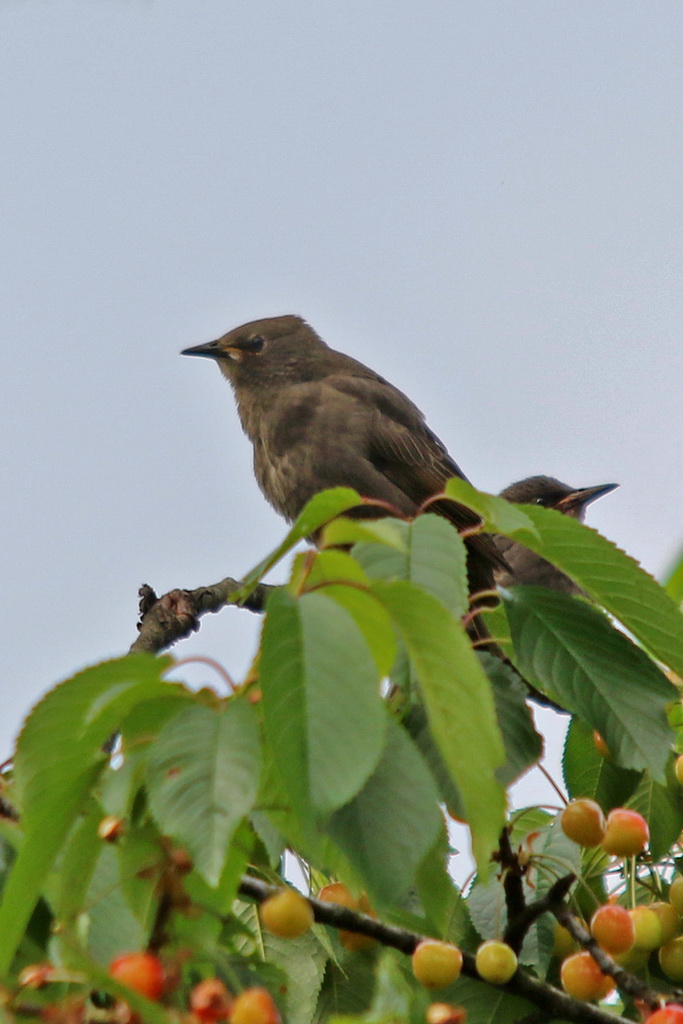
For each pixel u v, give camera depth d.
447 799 5.29
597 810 5.64
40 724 4.55
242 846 4.95
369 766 4.02
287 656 4.17
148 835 4.58
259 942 6.71
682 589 6.96
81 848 4.58
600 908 5.80
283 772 4.04
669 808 6.90
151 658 4.62
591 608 5.79
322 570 4.65
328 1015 6.78
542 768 6.40
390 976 3.85
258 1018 4.21
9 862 4.84
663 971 6.90
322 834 4.59
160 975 4.16
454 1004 6.67
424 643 4.45
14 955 4.86
